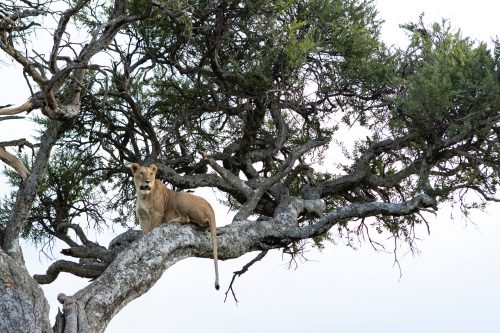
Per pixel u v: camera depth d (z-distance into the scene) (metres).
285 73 17.20
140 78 19.34
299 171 19.38
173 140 19.14
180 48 18.34
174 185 18.31
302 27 17.78
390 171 21.30
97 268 17.03
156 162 18.11
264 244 16.31
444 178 19.06
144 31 18.20
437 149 18.03
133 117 18.19
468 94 17.06
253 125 18.33
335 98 19.33
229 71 17.41
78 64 13.67
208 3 16.97
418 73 17.38
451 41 18.03
